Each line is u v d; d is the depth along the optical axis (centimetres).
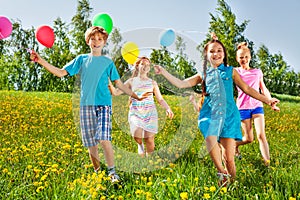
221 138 405
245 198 342
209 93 414
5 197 329
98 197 332
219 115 401
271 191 343
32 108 990
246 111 546
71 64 438
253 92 435
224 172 396
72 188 337
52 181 370
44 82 1936
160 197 329
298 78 2739
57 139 606
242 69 572
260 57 2695
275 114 1206
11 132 648
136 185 363
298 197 334
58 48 2056
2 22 395
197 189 341
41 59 418
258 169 446
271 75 2706
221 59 428
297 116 1177
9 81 2000
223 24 2208
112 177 392
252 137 549
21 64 1981
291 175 397
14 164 425
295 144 657
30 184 349
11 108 987
